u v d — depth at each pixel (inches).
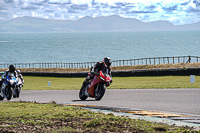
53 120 366.3
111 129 307.9
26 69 2839.6
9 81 776.9
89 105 530.3
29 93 1020.5
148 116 400.5
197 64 1849.2
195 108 473.1
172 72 1689.2
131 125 324.8
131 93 767.7
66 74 2219.5
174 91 756.6
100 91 649.6
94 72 646.5
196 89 789.2
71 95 834.2
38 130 310.7
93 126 326.6
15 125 338.0
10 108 494.0
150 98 626.5
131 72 1852.9
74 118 376.5
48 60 6624.0
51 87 1298.0
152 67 2063.2
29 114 412.2
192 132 294.2
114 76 1931.6
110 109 474.6
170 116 399.5
